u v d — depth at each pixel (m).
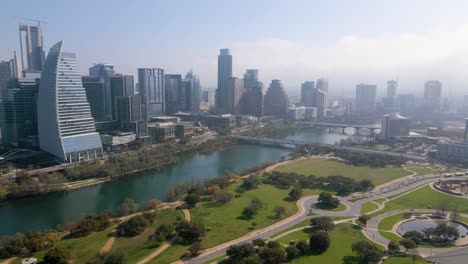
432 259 166.38
